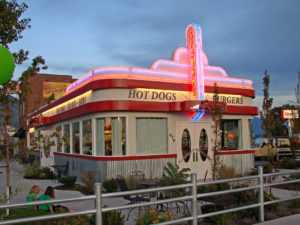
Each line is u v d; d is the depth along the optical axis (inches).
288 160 727.7
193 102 491.8
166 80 509.0
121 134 483.5
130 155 479.8
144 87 485.1
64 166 620.1
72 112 566.9
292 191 422.6
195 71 518.0
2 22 273.1
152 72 500.1
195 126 538.6
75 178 505.7
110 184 428.1
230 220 277.4
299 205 335.3
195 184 242.1
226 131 591.8
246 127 603.2
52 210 287.4
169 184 318.7
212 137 554.6
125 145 481.1
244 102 601.6
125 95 478.6
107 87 470.6
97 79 476.4
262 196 287.9
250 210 294.8
